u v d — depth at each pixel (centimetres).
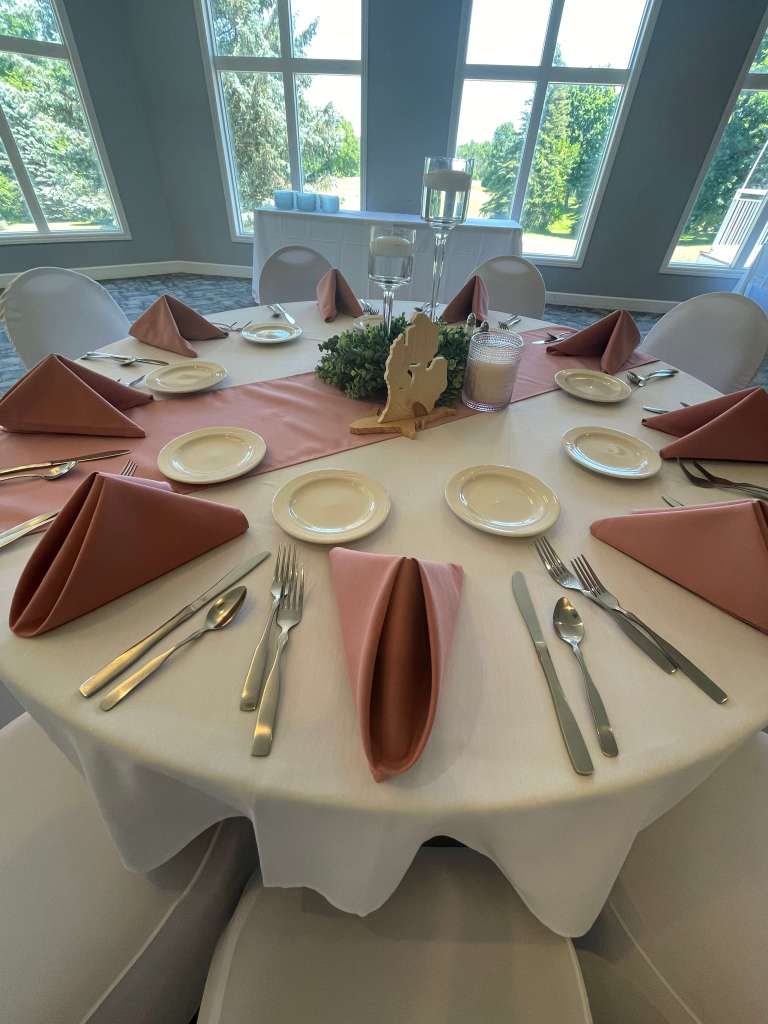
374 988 54
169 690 46
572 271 462
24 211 431
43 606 51
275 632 53
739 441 86
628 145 396
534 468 85
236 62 411
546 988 55
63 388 85
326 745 42
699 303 160
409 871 64
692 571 59
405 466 84
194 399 104
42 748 72
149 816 51
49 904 57
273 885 51
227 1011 52
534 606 57
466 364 105
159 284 484
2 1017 50
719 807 69
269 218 387
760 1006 53
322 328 146
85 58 401
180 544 59
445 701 47
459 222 135
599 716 45
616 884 63
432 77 389
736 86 362
